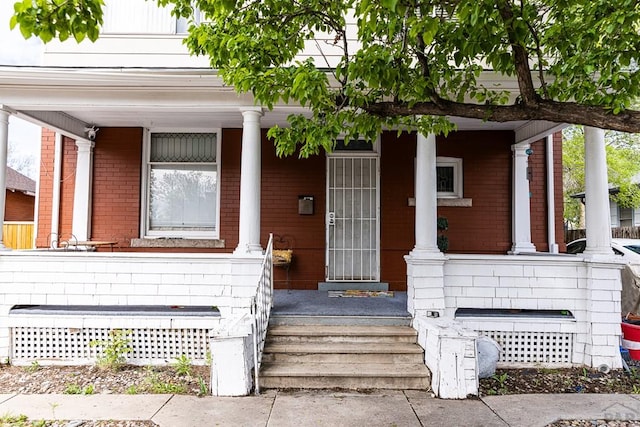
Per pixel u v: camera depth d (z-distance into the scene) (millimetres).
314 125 4254
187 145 8391
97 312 6066
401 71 3980
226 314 5961
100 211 8164
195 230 8336
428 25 3203
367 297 7277
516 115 3758
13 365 5969
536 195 8398
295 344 5637
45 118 6914
